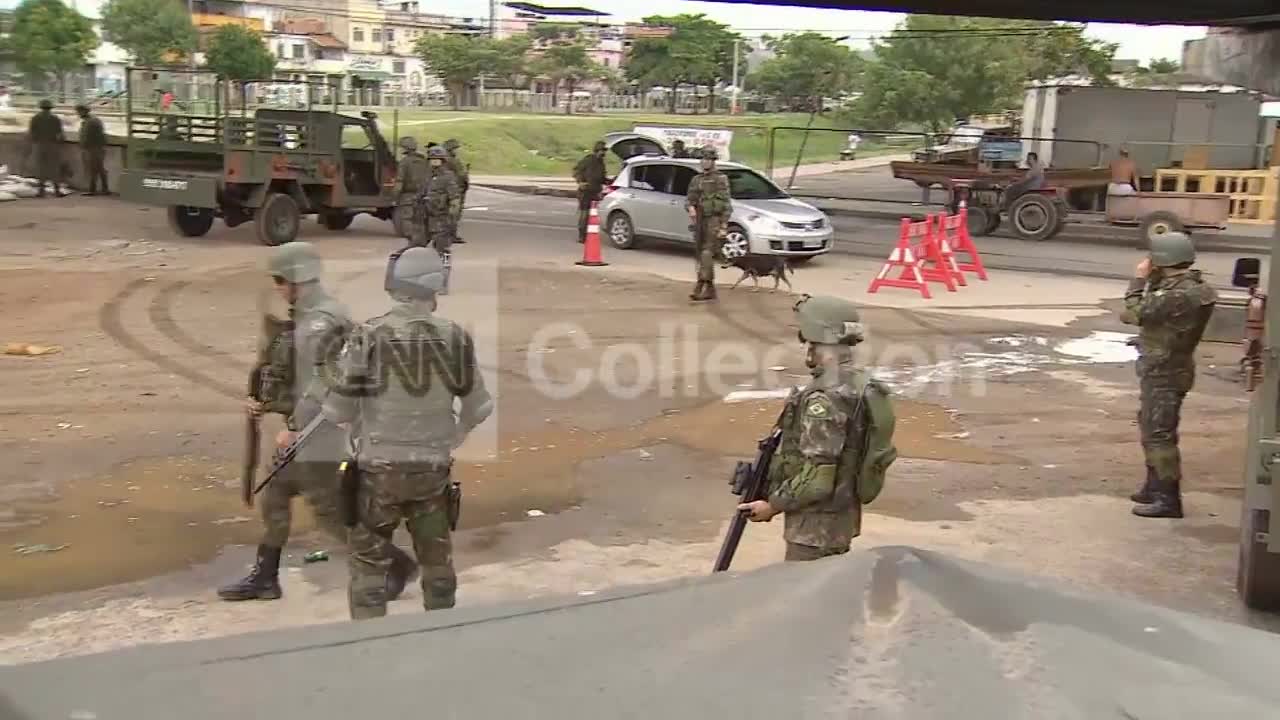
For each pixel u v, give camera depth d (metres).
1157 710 1.31
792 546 3.93
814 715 1.29
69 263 14.57
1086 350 11.56
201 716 1.28
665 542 6.00
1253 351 5.39
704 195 13.48
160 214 20.48
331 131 17.89
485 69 76.75
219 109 18.03
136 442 7.37
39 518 5.99
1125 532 6.35
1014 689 1.35
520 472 7.10
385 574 4.25
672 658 1.42
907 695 1.33
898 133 25.97
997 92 39.03
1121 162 22.58
